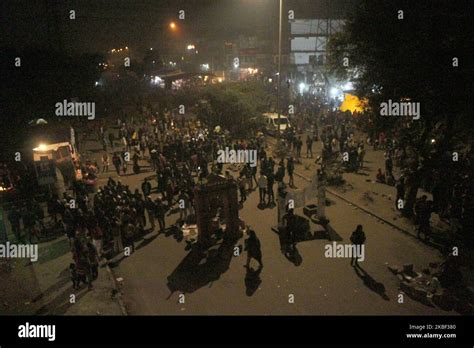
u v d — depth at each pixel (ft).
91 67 157.28
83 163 89.71
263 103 126.11
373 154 96.58
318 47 177.27
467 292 40.57
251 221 60.54
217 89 124.16
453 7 45.32
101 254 51.31
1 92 118.73
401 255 48.52
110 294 42.39
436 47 46.96
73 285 43.70
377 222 58.39
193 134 104.12
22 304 40.96
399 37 49.98
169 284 44.34
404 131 59.82
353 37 55.77
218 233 55.01
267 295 41.60
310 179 79.56
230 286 43.47
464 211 51.83
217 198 54.08
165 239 55.77
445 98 48.73
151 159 91.15
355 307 39.14
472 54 45.14
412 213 58.23
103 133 116.26
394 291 41.55
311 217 60.54
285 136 103.45
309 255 49.52
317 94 150.71
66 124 97.14
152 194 73.92
